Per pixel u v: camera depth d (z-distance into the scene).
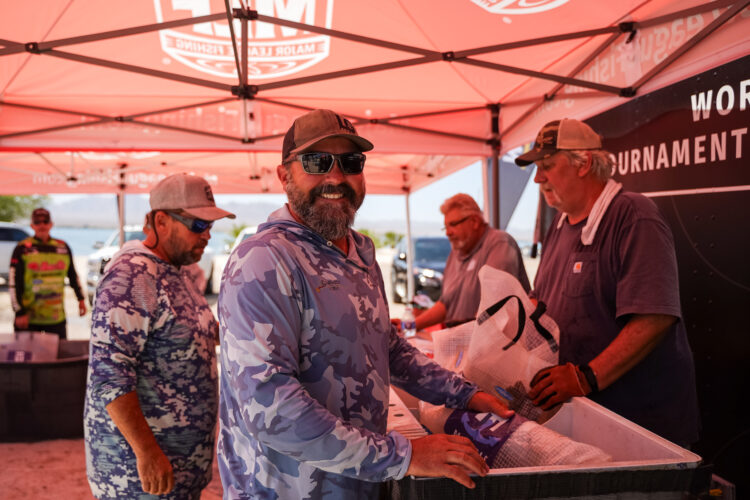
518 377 1.69
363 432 1.13
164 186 2.11
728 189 2.30
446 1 2.70
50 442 4.40
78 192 7.84
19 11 2.84
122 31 2.87
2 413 4.36
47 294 5.95
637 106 2.87
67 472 3.84
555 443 1.33
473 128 4.58
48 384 4.40
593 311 1.93
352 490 1.26
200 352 2.05
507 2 2.64
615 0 2.56
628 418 1.86
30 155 7.11
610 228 1.88
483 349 1.69
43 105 4.27
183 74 3.76
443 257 11.38
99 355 1.82
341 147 1.33
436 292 10.19
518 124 4.24
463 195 3.55
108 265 1.97
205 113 4.34
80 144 4.35
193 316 2.06
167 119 4.37
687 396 1.89
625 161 3.01
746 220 2.22
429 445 1.13
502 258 3.30
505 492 1.12
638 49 2.76
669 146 2.65
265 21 2.86
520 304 1.74
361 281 1.34
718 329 2.41
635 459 1.34
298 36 3.17
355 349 1.27
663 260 1.74
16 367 4.36
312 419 1.09
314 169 1.29
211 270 13.18
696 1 2.33
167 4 2.86
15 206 28.61
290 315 1.18
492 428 1.45
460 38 3.13
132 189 7.98
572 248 2.04
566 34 2.94
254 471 1.23
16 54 3.28
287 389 1.10
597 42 3.07
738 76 2.22
